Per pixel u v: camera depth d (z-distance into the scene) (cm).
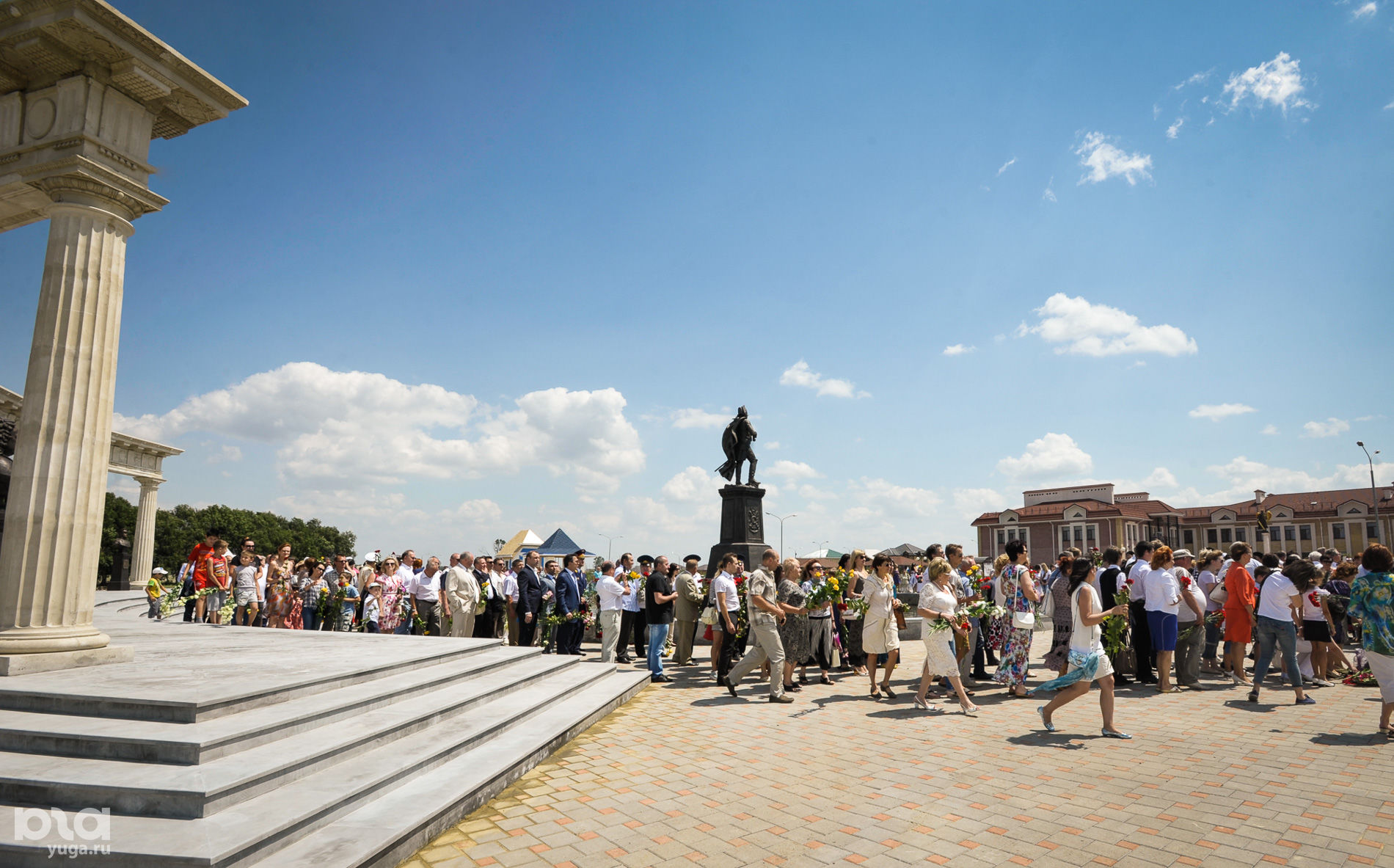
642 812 500
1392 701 691
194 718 462
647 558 1375
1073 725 767
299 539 8662
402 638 981
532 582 1288
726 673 1071
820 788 553
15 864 338
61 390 621
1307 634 1029
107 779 391
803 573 1206
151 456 3017
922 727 767
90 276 648
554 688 842
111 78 676
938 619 847
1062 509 6372
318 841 388
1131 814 488
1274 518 6500
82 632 620
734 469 1834
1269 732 721
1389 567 706
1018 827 467
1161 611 959
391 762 496
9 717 478
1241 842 439
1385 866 403
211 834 356
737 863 413
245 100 769
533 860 416
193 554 1492
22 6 610
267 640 920
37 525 600
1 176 664
